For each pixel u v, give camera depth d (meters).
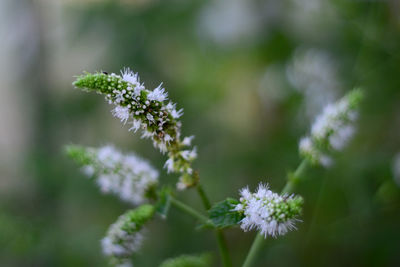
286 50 0.71
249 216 0.40
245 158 0.65
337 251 0.59
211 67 0.73
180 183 0.42
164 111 0.41
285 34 0.71
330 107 0.45
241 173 0.66
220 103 0.73
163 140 0.41
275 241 0.60
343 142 0.45
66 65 0.74
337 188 0.59
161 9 0.68
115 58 0.67
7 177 0.69
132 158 0.44
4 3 0.74
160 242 0.64
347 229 0.59
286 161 0.62
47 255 0.60
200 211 0.63
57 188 0.64
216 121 0.71
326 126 0.44
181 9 0.68
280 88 0.68
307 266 0.59
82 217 0.67
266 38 0.71
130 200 0.44
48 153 0.68
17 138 0.81
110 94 0.40
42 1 0.73
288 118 0.68
